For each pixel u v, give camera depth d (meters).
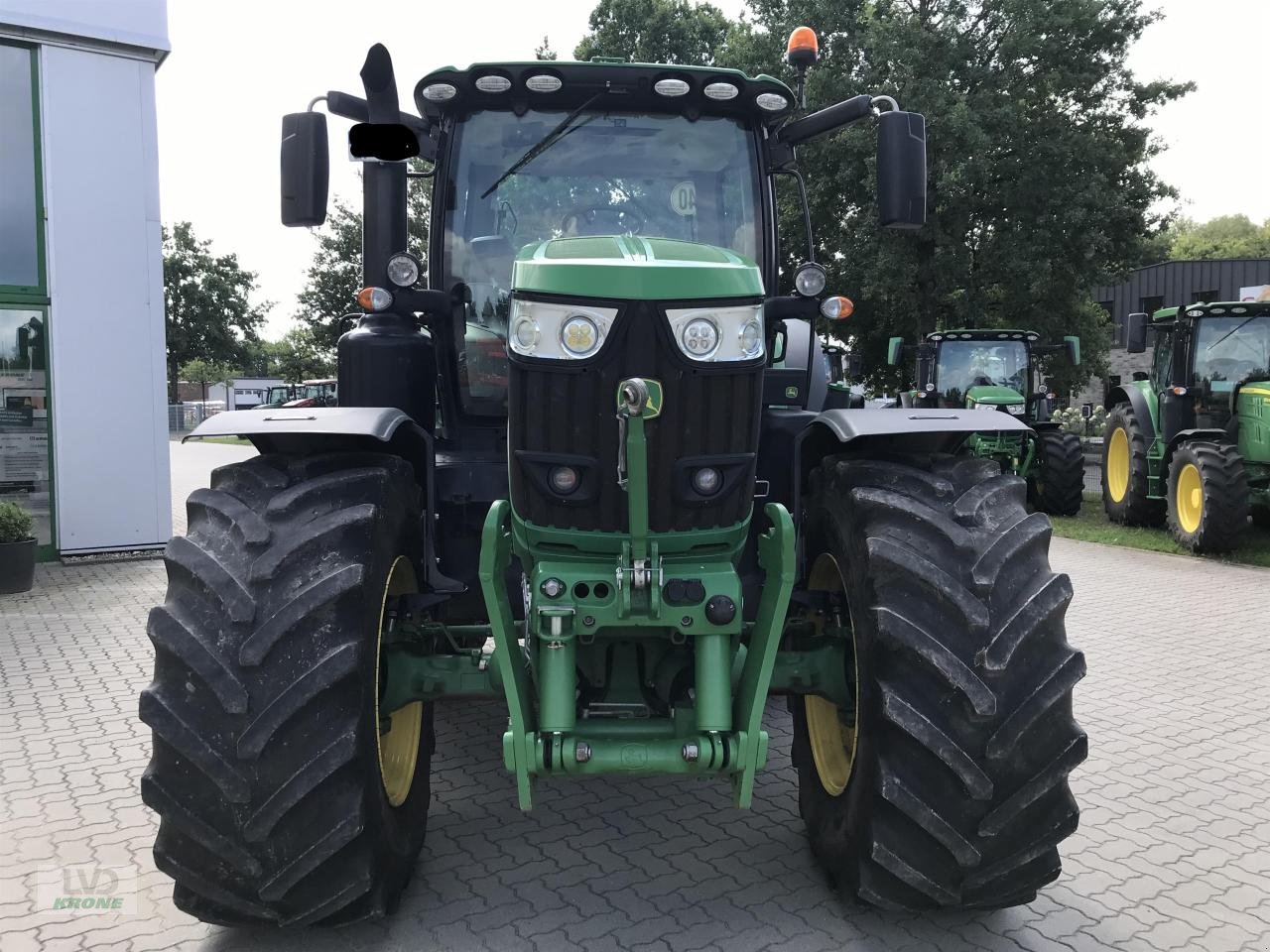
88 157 8.74
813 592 3.10
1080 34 21.56
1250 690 5.46
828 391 6.24
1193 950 2.82
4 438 8.77
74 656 5.96
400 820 2.85
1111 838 3.59
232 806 2.37
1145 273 33.88
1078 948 2.81
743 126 3.57
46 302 8.76
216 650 2.38
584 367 2.36
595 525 2.51
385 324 3.61
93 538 9.07
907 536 2.62
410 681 2.96
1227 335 10.51
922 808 2.46
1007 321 23.12
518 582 3.23
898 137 3.12
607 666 2.88
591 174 3.54
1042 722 2.49
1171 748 4.55
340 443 2.90
